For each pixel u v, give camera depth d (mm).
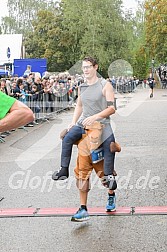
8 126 2381
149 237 4656
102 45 44969
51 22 52375
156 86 45969
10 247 4492
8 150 10242
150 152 9609
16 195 6355
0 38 38281
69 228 4984
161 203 5805
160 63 50375
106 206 5504
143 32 50531
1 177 7473
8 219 5336
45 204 5887
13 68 27953
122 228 4934
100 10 45531
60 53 51406
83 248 4418
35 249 4430
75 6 47562
